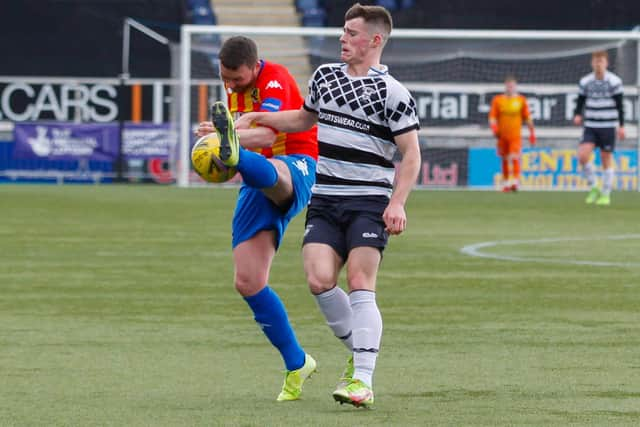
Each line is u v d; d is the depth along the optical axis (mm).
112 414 13242
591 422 12875
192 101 66312
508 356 16875
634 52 69062
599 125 51812
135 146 65250
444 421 12930
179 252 30625
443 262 28812
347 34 14156
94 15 73688
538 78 71375
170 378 15336
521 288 24234
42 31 73562
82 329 19047
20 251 30609
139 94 67000
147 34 73500
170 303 21875
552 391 14516
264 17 77812
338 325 14406
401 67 71562
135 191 57781
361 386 13305
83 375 15453
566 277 26047
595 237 35688
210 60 73062
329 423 12836
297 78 73188
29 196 52594
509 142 60781
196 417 13125
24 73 73562
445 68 71375
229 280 25203
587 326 19547
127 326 19375
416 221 41438
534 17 76625
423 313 20891
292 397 14211
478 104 67062
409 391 14547
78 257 29359
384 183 14102
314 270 14000
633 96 66875
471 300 22500
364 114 13930
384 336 18531
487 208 48156
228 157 13547
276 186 14648
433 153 66625
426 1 76438
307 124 14867
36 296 22688
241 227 14938
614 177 66062
